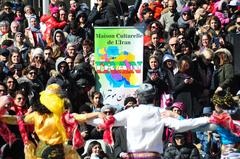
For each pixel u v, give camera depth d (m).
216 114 21.58
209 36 32.97
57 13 35.81
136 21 37.38
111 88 29.19
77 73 30.03
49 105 21.50
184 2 39.34
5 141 23.88
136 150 20.91
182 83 29.75
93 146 26.30
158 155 21.02
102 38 29.19
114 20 35.56
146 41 33.34
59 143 21.64
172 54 31.88
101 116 21.38
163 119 21.16
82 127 27.28
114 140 25.58
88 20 35.31
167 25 36.25
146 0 40.28
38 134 21.67
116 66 29.19
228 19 36.56
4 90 26.89
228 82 30.61
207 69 30.64
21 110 26.55
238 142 21.75
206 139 27.36
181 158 25.47
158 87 29.80
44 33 35.47
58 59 30.83
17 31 35.31
